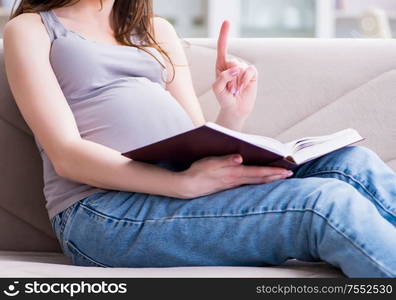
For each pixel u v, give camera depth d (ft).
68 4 6.63
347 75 7.34
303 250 4.62
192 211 4.94
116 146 5.91
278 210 4.65
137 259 5.14
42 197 6.90
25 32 6.05
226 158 4.89
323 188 4.59
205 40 7.72
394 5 24.40
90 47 6.31
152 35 7.14
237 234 4.76
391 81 7.25
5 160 6.89
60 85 6.19
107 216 5.28
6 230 6.86
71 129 5.53
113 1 6.82
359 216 4.35
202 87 7.50
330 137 5.39
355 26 24.16
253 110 7.32
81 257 5.53
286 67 7.42
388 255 4.19
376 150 7.13
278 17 23.63
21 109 5.77
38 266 5.16
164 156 5.00
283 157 4.74
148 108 6.14
